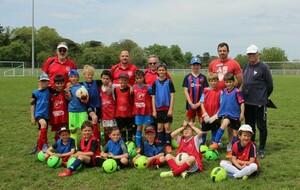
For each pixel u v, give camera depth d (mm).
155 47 105000
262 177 6871
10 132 11625
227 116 8680
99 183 6629
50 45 96000
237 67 9352
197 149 7434
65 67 9797
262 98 8633
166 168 7598
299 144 9898
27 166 7758
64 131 8023
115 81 10000
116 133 7785
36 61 83500
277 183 6555
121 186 6469
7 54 79500
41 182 6660
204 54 98375
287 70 70438
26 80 41688
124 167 7652
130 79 10000
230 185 6367
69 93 9109
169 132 9430
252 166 6707
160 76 9430
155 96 9398
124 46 101188
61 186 6516
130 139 9961
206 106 9344
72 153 7867
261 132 8609
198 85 9664
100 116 9617
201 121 9688
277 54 102125
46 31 98250
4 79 43969
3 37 90375
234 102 8695
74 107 9109
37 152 8961
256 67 8781
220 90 9305
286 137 10875
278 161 8016
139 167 7520
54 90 9258
